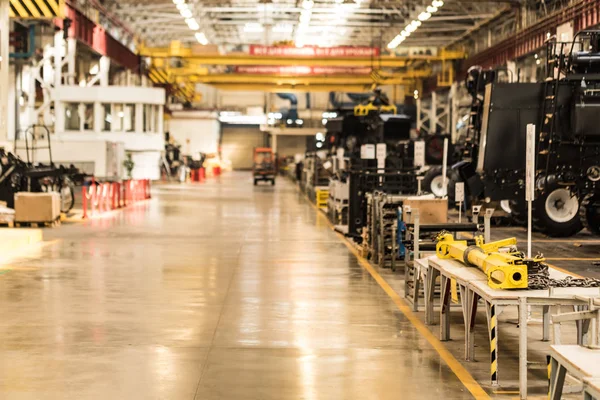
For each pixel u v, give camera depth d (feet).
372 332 36.37
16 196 83.82
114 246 69.00
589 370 19.70
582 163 75.51
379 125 117.39
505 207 88.12
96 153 126.41
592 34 75.51
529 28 133.59
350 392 27.32
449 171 102.27
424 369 30.27
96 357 31.50
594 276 53.57
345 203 88.63
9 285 48.39
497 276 27.63
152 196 148.87
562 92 74.95
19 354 31.91
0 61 89.81
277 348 33.22
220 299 44.21
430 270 37.29
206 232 81.82
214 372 29.53
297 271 55.21
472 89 82.12
